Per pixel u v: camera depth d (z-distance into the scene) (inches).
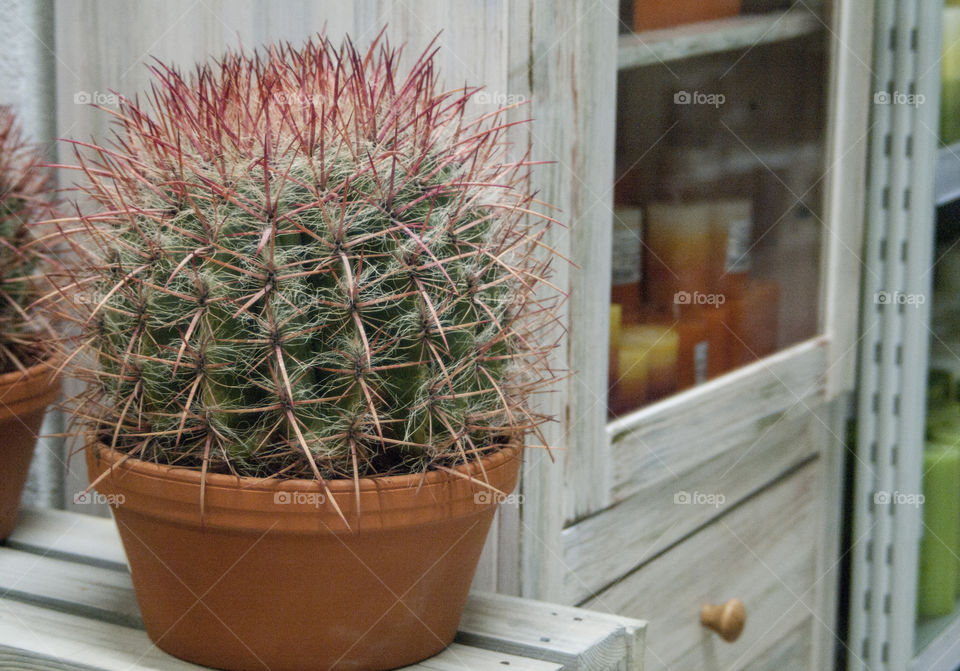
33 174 42.4
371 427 34.1
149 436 35.1
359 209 33.5
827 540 61.4
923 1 55.6
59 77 46.3
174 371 33.1
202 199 33.7
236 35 44.0
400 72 42.1
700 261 49.7
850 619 62.4
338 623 35.0
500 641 37.8
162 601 35.9
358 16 42.4
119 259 34.7
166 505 34.3
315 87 35.2
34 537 43.3
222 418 33.7
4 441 40.6
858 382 61.1
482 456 35.8
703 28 47.9
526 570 42.9
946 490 65.7
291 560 34.3
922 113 56.5
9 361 41.0
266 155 32.7
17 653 36.7
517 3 40.3
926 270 58.0
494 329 35.4
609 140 44.1
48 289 41.6
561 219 42.6
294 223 33.2
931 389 67.1
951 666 64.6
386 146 34.5
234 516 33.9
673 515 49.6
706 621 51.8
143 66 45.1
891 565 60.7
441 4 41.2
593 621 39.1
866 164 58.9
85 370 36.2
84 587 40.0
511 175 39.5
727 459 52.1
